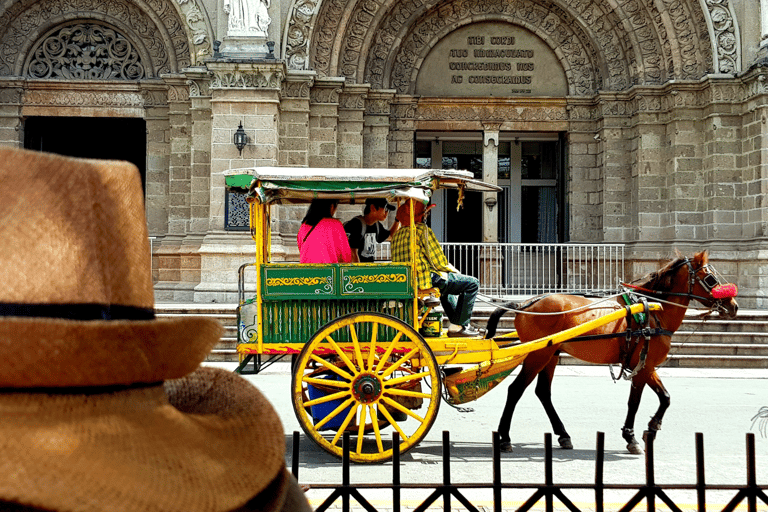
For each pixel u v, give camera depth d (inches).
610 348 332.5
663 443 336.5
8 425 40.3
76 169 44.9
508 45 893.8
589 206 884.0
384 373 297.1
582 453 319.0
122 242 47.7
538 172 941.8
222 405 56.8
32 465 39.4
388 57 860.6
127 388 46.1
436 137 909.8
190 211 810.2
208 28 790.5
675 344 617.9
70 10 824.9
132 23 830.5
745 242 791.1
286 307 314.8
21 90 816.9
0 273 41.9
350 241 354.3
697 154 822.5
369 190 306.7
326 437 335.0
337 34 813.9
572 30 887.7
